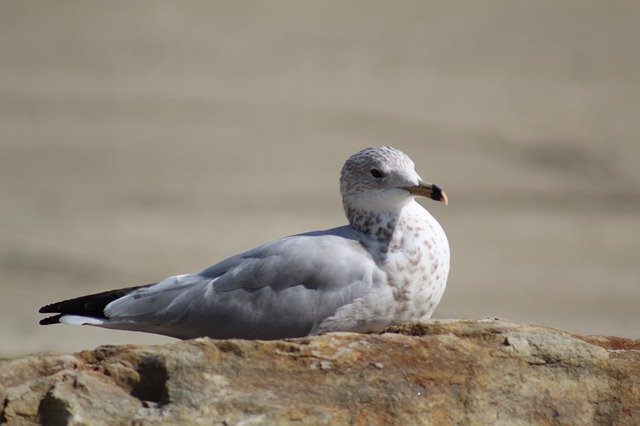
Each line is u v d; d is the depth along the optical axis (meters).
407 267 8.70
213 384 7.25
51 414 7.14
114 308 8.52
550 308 22.53
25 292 21.72
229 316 8.52
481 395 7.47
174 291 8.63
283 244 8.73
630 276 25.41
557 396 7.55
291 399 7.25
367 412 7.29
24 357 7.48
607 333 20.31
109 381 7.30
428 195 8.91
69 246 25.59
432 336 7.67
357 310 8.58
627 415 7.57
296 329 8.58
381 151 9.12
